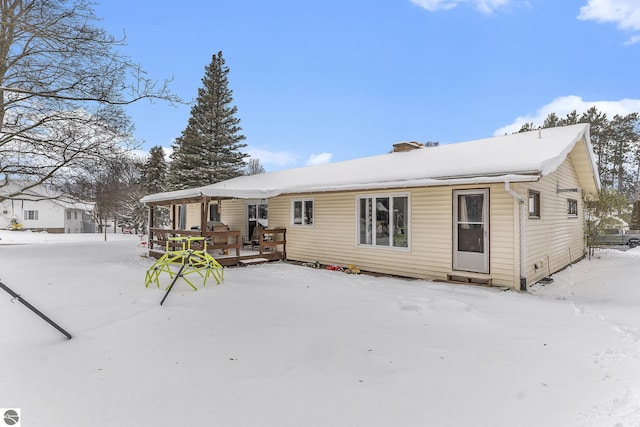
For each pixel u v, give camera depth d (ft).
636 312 17.90
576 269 33.91
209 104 105.60
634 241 60.85
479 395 9.28
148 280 23.30
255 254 37.70
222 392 9.39
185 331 14.30
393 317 16.62
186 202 37.35
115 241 67.72
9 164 44.65
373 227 32.53
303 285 24.48
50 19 31.83
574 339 13.74
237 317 16.30
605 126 109.50
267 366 11.09
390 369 10.91
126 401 8.91
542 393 9.39
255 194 34.50
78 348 12.47
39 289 21.18
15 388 9.59
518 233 24.31
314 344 12.99
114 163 46.80
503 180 22.99
